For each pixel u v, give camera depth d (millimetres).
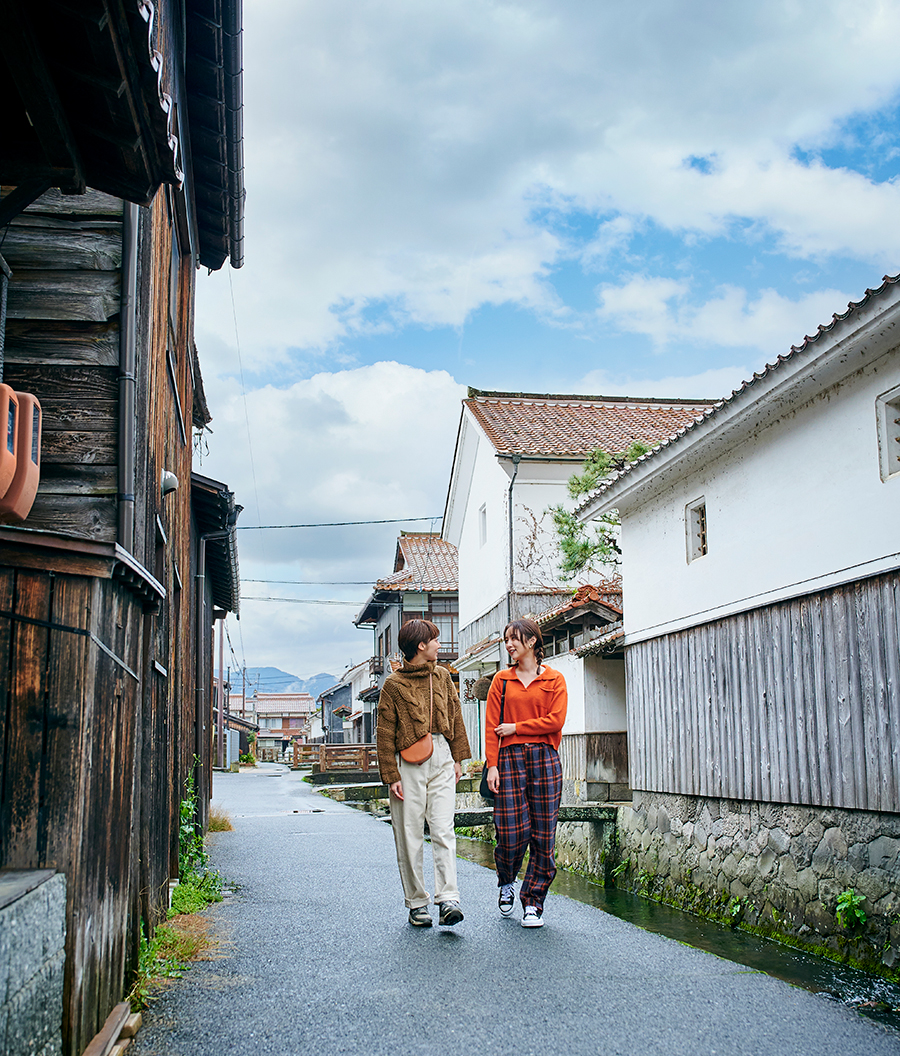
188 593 8562
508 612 18156
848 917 7191
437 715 5098
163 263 5309
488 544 20266
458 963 4262
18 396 3137
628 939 4812
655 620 11477
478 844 14891
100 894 3002
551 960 4336
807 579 8195
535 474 18672
